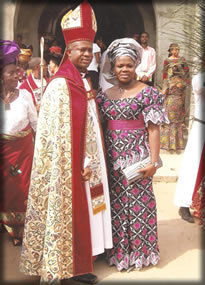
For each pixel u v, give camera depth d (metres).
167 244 3.69
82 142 2.81
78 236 2.83
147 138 3.16
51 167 2.76
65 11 10.71
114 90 3.12
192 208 4.29
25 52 5.03
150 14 9.55
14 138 3.44
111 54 3.06
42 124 2.78
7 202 3.53
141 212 3.13
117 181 3.13
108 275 3.11
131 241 3.17
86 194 2.90
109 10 11.64
